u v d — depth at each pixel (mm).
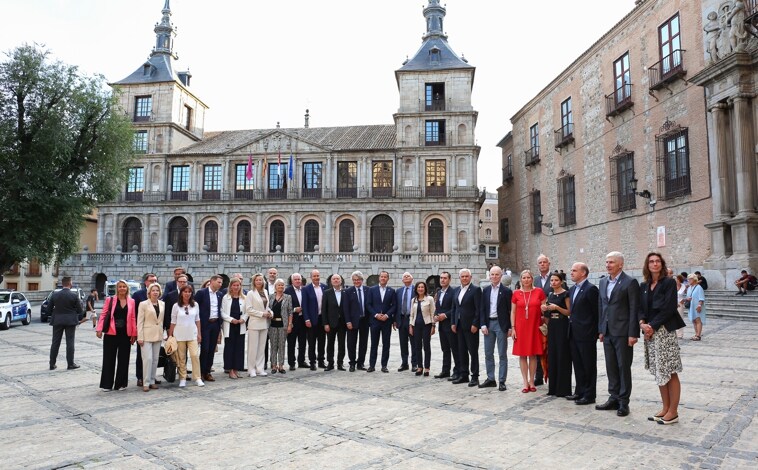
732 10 21797
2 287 49625
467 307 10273
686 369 10680
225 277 43969
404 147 47594
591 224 33312
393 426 7191
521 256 45719
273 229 48469
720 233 22406
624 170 29875
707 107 23188
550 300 9305
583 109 34406
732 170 22297
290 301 12039
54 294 12453
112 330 9914
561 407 8258
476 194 46594
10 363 13180
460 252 43875
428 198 46031
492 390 9703
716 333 16000
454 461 5754
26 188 26078
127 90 52500
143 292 10969
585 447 6188
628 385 7699
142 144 51031
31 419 7754
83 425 7402
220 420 7617
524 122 45000
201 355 11023
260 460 5844
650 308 7367
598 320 8414
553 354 9125
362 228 46875
